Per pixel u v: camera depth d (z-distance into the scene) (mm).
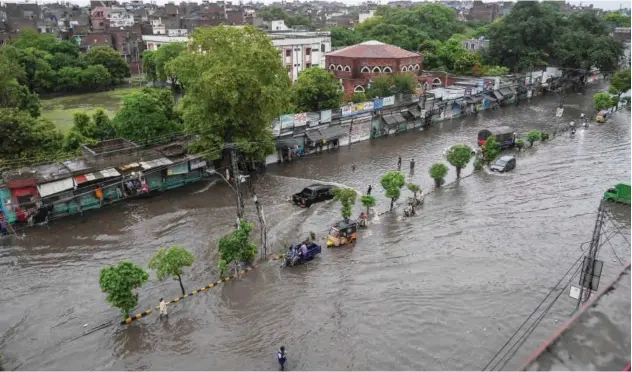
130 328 24062
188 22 135750
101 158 39562
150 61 94750
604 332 9141
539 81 89500
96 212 38375
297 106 57062
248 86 42625
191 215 37812
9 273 29484
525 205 39406
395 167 49594
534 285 27438
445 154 51844
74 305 26109
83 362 21766
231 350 22469
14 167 38906
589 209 38438
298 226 35812
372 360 21656
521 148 56469
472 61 88812
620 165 49781
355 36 113125
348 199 33938
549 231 34469
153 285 27938
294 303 26109
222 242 28250
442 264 30016
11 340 23391
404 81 66375
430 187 43906
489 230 34719
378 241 33250
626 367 8328
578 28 99812
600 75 106500
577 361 8523
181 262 25484
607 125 67938
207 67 43406
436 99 69250
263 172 48281
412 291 27000
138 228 35500
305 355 22031
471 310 25203
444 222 36188
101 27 144000
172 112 50219
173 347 22703
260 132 46469
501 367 20891
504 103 83188
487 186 44031
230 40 43812
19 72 65438
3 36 112062
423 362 21484
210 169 45469
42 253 31906
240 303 26156
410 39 106562
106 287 23406
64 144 44031
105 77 92375
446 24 129000
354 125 58562
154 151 43469
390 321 24391
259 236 34156
